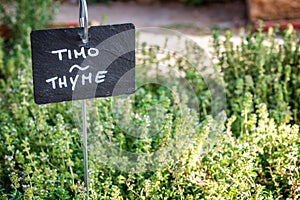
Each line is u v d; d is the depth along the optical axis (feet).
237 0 26.81
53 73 9.05
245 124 11.71
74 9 25.98
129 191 10.32
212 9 26.09
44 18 18.26
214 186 9.57
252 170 10.36
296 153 10.17
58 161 10.87
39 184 9.96
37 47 8.83
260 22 14.94
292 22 21.75
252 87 13.07
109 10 26.43
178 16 25.38
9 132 12.14
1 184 11.14
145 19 25.14
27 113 12.28
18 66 15.30
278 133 11.41
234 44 19.70
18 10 18.20
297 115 13.08
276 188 10.12
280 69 13.19
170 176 10.49
